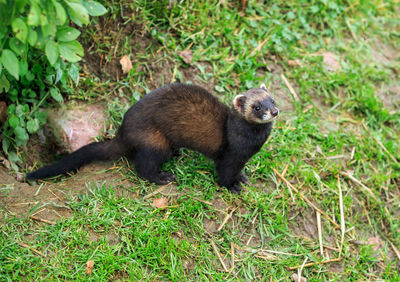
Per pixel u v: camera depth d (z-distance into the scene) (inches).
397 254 63.2
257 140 59.4
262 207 60.1
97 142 60.4
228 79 69.5
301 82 71.7
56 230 54.1
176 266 54.2
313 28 77.6
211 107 60.1
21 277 50.9
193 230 57.1
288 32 74.7
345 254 60.6
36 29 51.8
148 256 54.0
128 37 67.8
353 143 68.3
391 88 75.9
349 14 80.4
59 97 62.2
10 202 56.0
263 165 63.1
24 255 51.9
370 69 75.5
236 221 59.0
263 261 57.2
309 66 73.7
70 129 63.1
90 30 65.5
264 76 71.1
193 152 64.2
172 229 56.4
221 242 57.2
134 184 59.6
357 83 73.1
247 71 70.0
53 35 51.2
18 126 60.0
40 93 62.3
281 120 68.3
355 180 65.4
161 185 60.1
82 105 64.5
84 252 53.2
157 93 59.8
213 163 63.2
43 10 49.7
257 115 57.9
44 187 58.4
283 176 63.3
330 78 72.7
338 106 71.9
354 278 59.7
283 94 70.8
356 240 62.1
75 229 54.3
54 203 56.4
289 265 57.7
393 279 60.5
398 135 72.0
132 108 59.7
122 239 54.6
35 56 60.6
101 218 55.4
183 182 60.7
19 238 53.1
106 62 66.7
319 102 71.9
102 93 65.7
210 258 55.8
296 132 67.6
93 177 59.8
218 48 71.0
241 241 58.1
